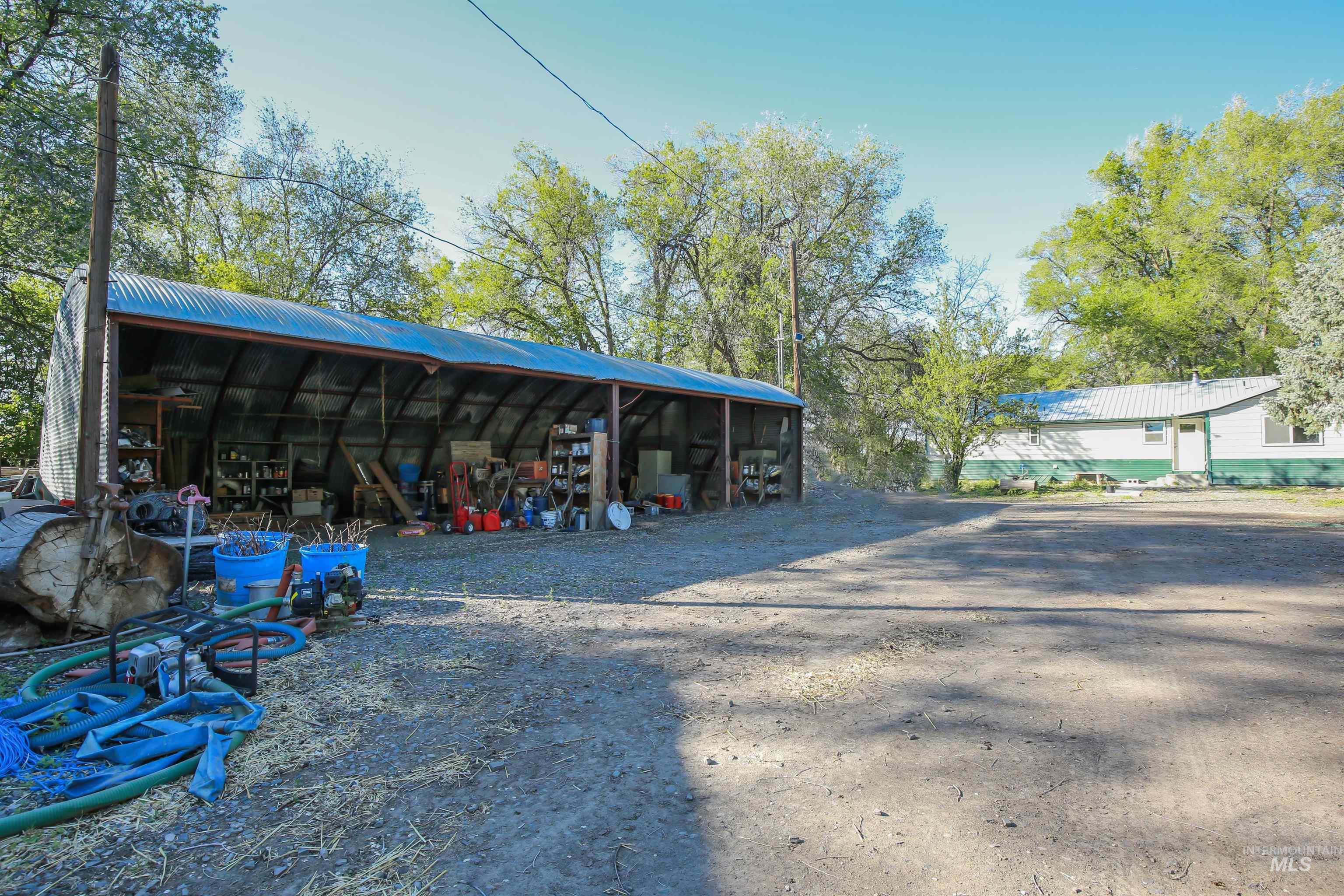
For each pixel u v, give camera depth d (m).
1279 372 17.86
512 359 11.48
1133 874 2.23
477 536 11.68
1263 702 3.71
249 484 11.62
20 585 4.62
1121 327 30.77
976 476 26.89
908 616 5.83
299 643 4.80
